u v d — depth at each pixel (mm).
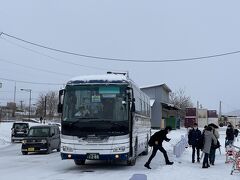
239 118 97250
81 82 17375
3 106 143500
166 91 80375
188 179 14555
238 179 14781
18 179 14406
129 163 18984
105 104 17000
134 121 18328
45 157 24844
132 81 18484
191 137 20547
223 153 27469
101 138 16656
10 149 34031
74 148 16750
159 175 15477
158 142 18406
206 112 78625
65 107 17172
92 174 15844
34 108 148000
